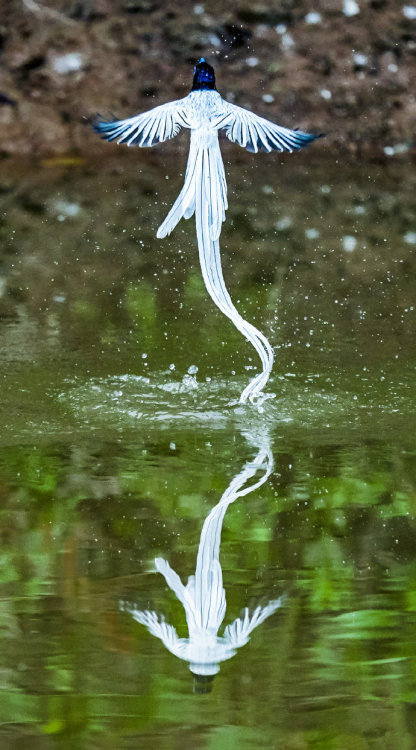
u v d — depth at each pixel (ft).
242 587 29.63
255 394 45.91
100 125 30.35
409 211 82.07
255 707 23.94
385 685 24.89
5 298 60.39
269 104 108.78
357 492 36.47
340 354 51.93
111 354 51.83
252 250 70.54
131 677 25.03
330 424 43.47
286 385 47.96
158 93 108.68
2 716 23.90
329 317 57.41
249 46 110.52
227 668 25.48
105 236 74.18
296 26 111.24
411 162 103.86
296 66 109.81
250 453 40.29
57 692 24.70
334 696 24.47
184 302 60.29
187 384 48.08
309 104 108.99
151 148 104.53
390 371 49.57
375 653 26.20
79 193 87.76
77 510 34.94
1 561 31.01
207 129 31.81
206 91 31.99
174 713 24.00
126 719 23.71
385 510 35.17
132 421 43.80
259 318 57.26
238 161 101.91
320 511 34.91
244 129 31.78
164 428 43.04
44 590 29.37
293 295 61.11
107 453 40.19
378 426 43.21
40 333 54.80
